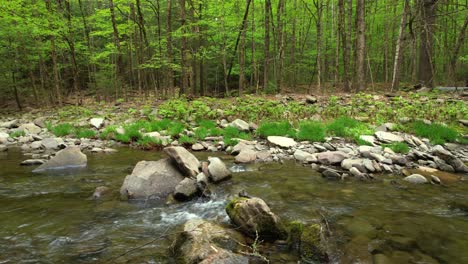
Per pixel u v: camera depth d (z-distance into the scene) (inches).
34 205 220.8
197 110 569.9
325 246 153.4
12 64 887.7
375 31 1190.9
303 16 1023.0
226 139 409.7
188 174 255.9
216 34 881.5
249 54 1011.9
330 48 1056.2
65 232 179.2
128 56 1077.8
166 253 154.5
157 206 219.5
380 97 617.0
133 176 250.7
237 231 171.3
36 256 153.3
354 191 244.4
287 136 428.1
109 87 960.3
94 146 427.2
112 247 161.5
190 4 776.3
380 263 143.6
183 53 771.4
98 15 813.9
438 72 1032.2
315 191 245.0
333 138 410.3
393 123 455.2
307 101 607.8
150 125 504.7
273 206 214.2
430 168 301.9
